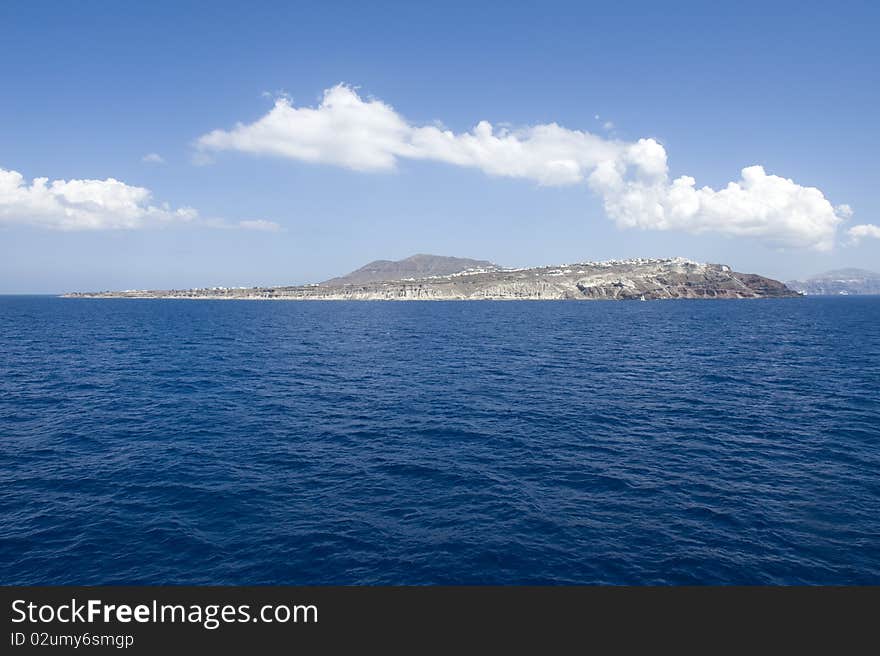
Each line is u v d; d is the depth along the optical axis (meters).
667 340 81.44
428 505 20.02
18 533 17.56
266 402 36.81
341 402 37.06
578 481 22.45
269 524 18.39
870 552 16.72
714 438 28.62
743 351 66.88
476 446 27.16
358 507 19.80
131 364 53.59
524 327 109.50
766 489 21.61
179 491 21.11
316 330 100.69
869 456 25.56
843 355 62.22
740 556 16.52
